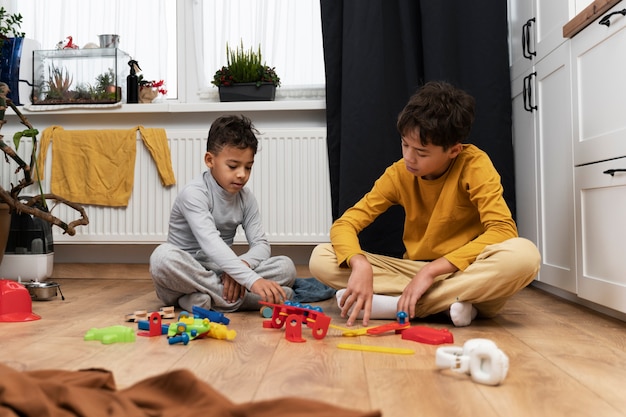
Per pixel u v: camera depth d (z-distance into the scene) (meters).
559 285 1.97
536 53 2.20
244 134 1.76
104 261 2.77
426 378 1.00
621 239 1.52
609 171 1.53
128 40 2.75
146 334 1.39
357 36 2.45
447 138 1.49
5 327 1.49
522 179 2.39
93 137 2.60
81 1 2.75
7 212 2.10
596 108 1.68
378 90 2.45
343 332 1.40
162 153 2.58
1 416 0.68
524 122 2.36
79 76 2.65
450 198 1.63
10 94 2.66
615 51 1.55
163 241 2.60
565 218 1.92
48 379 0.85
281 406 0.70
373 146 2.45
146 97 2.70
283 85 2.69
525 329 1.50
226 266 1.69
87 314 1.71
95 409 0.72
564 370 1.07
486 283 1.49
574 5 1.87
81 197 2.59
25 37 2.75
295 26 2.68
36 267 2.22
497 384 0.96
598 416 0.81
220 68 2.71
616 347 1.28
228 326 1.52
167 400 0.78
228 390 0.92
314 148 2.57
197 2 2.72
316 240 2.57
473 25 2.43
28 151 2.63
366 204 1.79
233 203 1.88
